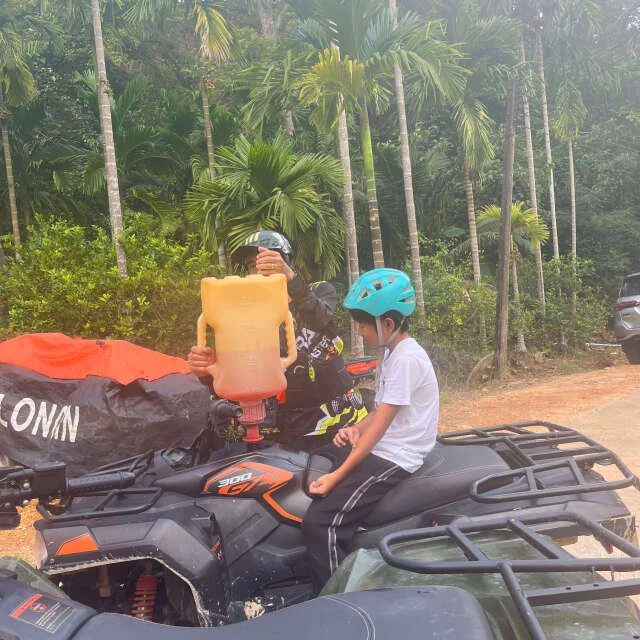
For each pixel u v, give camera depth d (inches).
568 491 107.8
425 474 119.7
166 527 109.5
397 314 119.4
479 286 705.0
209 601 109.5
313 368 141.1
